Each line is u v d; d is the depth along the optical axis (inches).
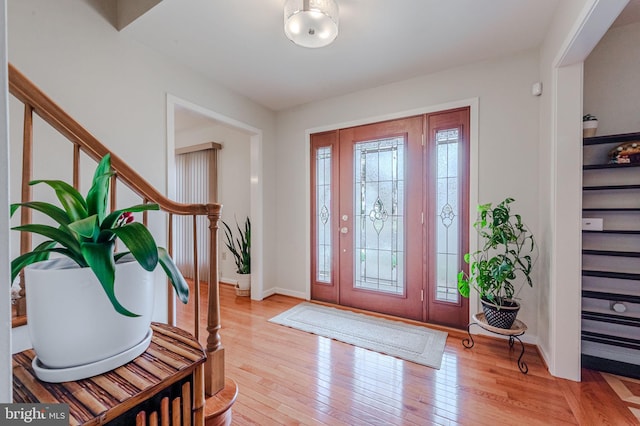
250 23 76.9
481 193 97.8
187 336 38.2
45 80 66.0
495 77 95.3
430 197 108.5
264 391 67.1
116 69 79.6
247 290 144.9
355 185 126.0
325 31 71.1
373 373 74.5
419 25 77.8
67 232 28.3
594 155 81.3
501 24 77.4
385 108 116.4
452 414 59.2
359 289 124.6
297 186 141.6
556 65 70.9
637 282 77.5
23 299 55.6
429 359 81.3
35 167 63.9
